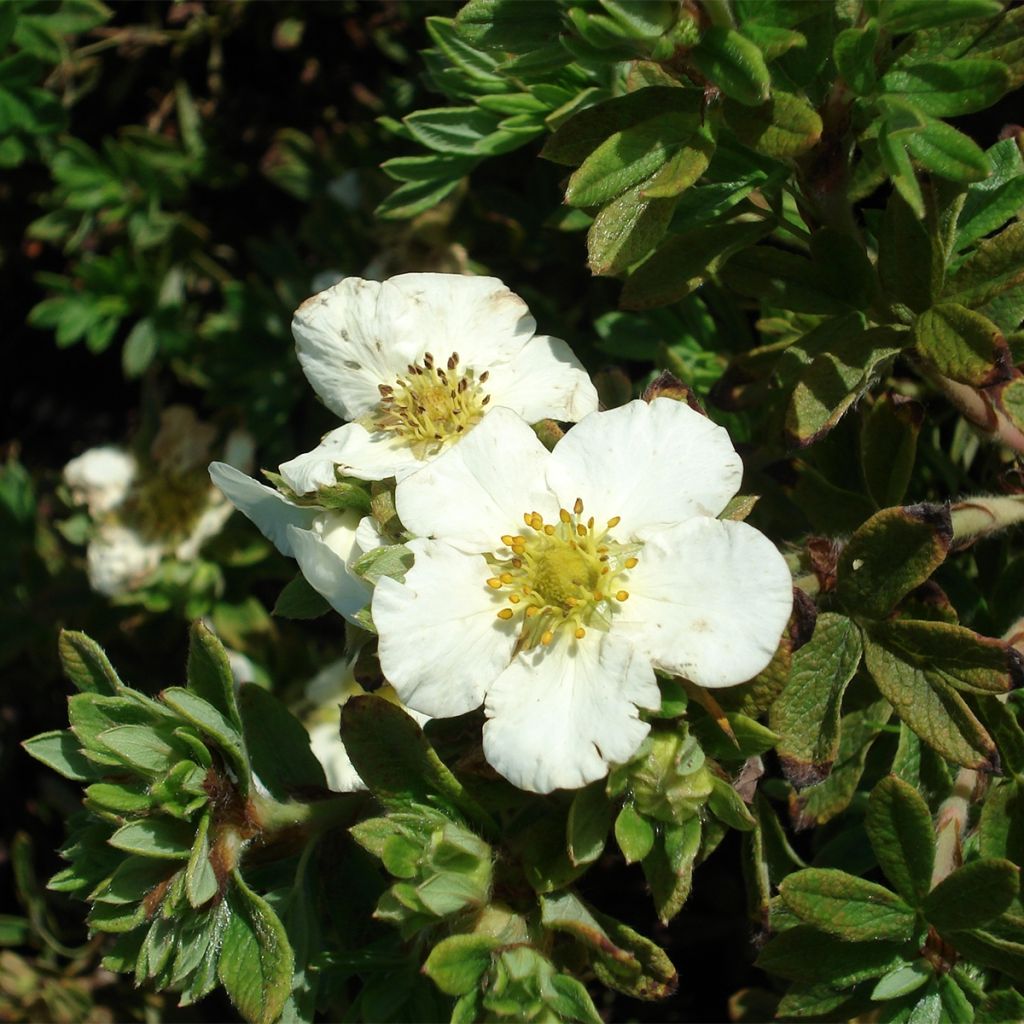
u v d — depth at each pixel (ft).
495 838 0.41
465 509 0.40
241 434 0.72
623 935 0.39
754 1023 0.57
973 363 0.41
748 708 0.39
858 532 0.41
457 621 0.39
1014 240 0.42
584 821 0.39
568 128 0.41
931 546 0.40
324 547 0.40
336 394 0.45
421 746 0.40
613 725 0.37
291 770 0.46
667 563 0.39
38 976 0.71
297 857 0.45
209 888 0.40
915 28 0.39
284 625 0.70
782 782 0.53
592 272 0.40
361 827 0.39
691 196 0.44
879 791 0.40
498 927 0.40
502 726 0.38
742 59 0.38
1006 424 0.47
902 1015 0.42
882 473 0.47
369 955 0.43
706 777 0.38
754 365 0.49
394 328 0.45
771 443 0.50
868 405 0.49
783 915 0.44
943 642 0.41
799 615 0.40
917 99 0.40
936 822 0.44
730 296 0.58
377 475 0.42
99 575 0.70
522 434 0.40
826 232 0.44
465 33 0.41
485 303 0.45
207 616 0.70
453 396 0.43
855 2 0.41
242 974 0.40
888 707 0.47
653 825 0.39
